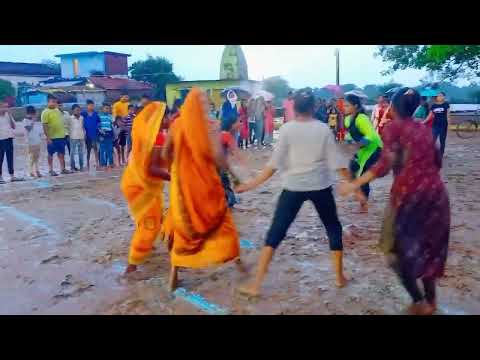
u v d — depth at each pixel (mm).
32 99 42656
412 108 3762
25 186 10883
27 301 4586
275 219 4414
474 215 7180
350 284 4715
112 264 5527
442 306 4172
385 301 4305
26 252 6074
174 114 5316
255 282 4465
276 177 11523
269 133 19062
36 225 7344
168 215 4773
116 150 14984
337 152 4270
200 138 4215
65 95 39094
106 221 7504
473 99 39000
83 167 13641
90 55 55812
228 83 32250
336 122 19312
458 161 13414
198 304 4355
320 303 4297
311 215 7461
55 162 15750
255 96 18250
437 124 12055
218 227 4469
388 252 3887
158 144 4812
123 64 58312
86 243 6379
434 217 3730
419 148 3703
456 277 4789
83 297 4633
